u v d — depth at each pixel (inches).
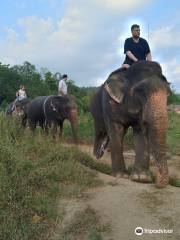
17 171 206.8
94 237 169.3
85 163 259.1
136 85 218.8
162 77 223.5
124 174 234.4
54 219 184.7
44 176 209.0
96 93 279.4
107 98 239.9
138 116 223.6
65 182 213.6
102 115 273.7
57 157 231.8
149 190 205.0
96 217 185.0
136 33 254.7
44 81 1355.8
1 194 191.6
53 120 403.9
